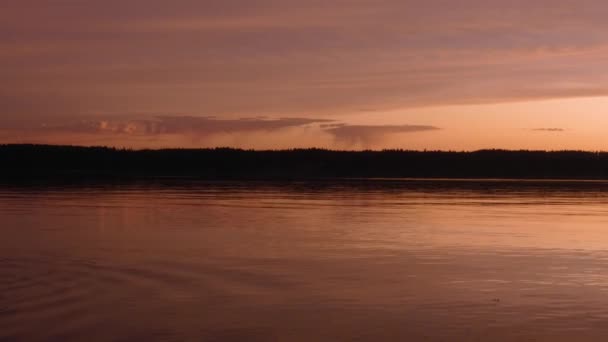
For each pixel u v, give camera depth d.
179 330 12.62
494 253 22.73
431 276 18.19
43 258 21.12
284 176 163.25
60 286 16.56
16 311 13.91
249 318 13.54
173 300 15.06
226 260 20.83
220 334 12.41
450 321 13.41
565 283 17.33
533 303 14.97
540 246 24.58
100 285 16.73
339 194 62.91
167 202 49.03
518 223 33.41
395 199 54.56
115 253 22.30
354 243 25.19
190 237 27.03
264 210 41.44
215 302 14.91
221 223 32.88
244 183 96.56
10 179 106.25
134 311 14.00
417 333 12.56
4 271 18.67
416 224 32.56
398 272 18.77
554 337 12.34
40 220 34.03
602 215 38.69
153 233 28.42
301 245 24.56
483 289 16.52
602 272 18.98
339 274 18.42
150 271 18.73
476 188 81.94
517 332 12.65
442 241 25.92
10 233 28.22
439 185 93.44
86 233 28.34
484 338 12.27
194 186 82.75
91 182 95.44
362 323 13.23
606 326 13.07
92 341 11.88
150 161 175.00
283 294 15.78
